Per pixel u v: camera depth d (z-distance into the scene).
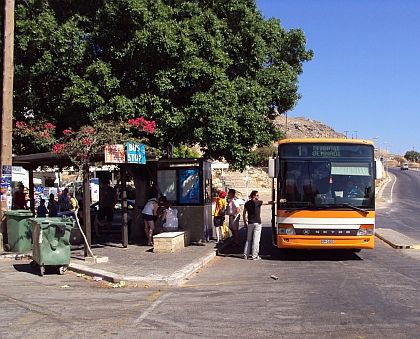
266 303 7.96
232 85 14.17
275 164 12.42
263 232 20.55
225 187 42.59
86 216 12.04
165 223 14.67
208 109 13.45
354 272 10.86
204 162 15.88
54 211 19.50
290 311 7.42
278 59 16.67
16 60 14.73
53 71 14.16
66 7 15.06
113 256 12.56
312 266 11.77
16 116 14.65
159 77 13.66
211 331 6.42
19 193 16.08
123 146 12.07
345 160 12.26
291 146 12.41
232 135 13.66
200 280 10.05
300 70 17.91
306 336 6.16
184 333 6.34
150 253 13.11
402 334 6.20
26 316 7.25
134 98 13.93
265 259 12.98
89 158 12.47
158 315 7.24
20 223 13.30
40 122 13.99
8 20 13.30
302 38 17.27
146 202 16.58
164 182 15.75
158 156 13.82
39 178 33.06
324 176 12.21
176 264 11.28
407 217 28.89
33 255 10.98
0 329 6.57
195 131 13.55
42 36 13.78
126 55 13.97
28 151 15.84
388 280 9.89
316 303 7.93
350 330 6.40
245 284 9.57
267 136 15.25
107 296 8.57
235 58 15.14
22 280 10.06
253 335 6.22
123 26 14.23
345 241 11.98
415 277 10.21
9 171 13.57
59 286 9.46
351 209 11.99
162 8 14.34
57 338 6.16
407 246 14.88
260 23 15.43
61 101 14.03
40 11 14.60
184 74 13.73
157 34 13.49
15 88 14.46
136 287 9.38
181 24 14.15
